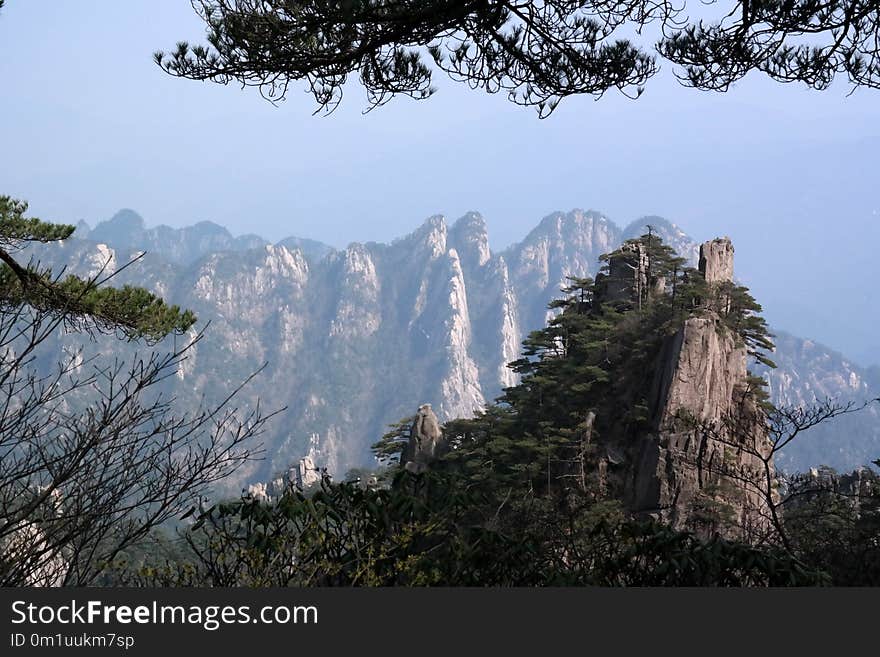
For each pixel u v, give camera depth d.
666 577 5.77
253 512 5.34
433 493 6.02
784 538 9.74
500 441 89.44
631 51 13.30
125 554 4.78
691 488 82.88
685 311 103.94
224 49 12.92
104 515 4.45
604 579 5.82
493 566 5.83
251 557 5.17
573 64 13.53
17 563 4.29
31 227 18.25
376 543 5.64
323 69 13.23
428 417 101.00
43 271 15.25
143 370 4.86
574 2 13.04
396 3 12.10
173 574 5.02
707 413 91.94
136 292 17.28
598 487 83.62
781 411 16.66
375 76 13.49
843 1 12.15
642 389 97.44
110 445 4.55
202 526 5.10
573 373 101.00
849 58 12.62
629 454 91.31
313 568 5.42
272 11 12.30
